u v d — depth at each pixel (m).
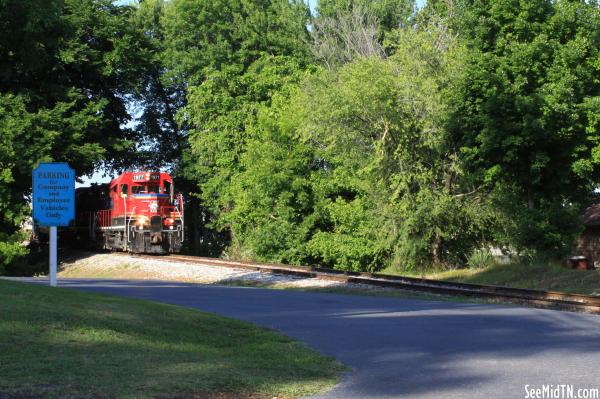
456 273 29.36
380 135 32.19
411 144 31.75
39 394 7.27
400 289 23.12
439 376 9.26
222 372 8.94
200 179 53.81
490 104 27.11
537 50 27.00
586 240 41.00
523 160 27.86
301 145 40.28
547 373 9.34
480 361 10.20
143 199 41.22
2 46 32.91
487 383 8.80
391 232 32.94
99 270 37.75
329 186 39.91
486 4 29.20
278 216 41.72
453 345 11.60
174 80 53.91
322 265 41.03
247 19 52.56
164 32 54.97
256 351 10.98
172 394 7.67
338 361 10.42
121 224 41.34
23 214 37.94
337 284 25.16
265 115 41.69
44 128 38.31
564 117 26.45
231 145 47.31
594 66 27.08
